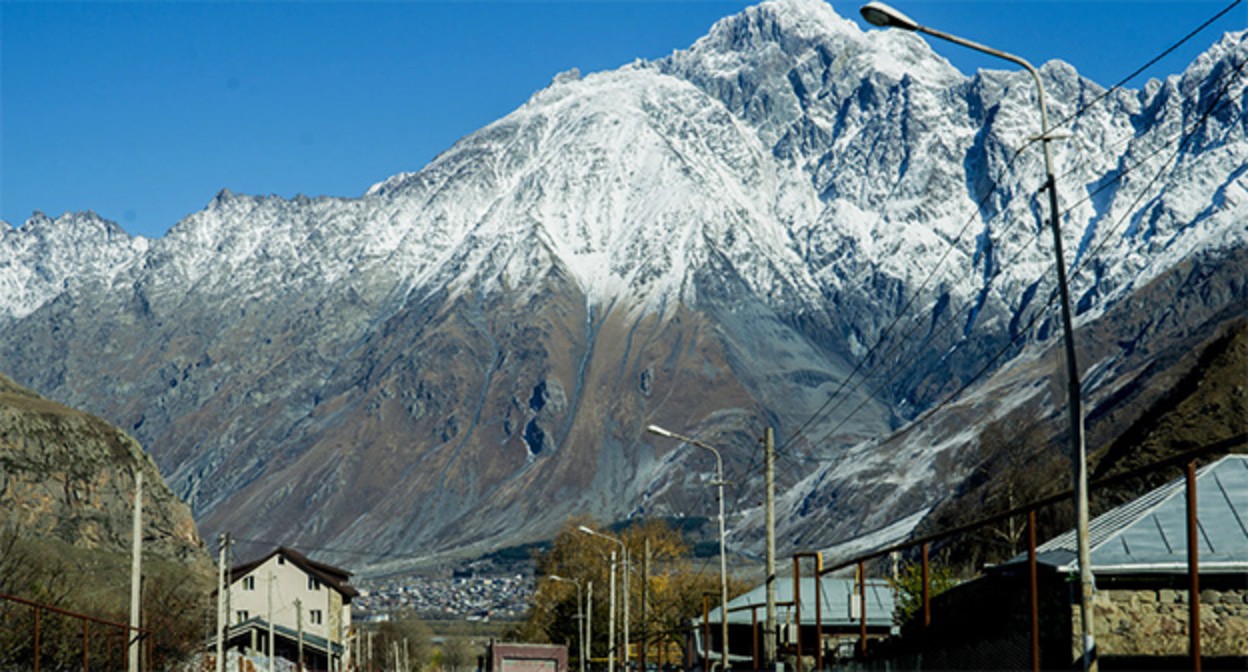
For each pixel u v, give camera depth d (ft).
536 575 469.16
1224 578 109.19
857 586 213.46
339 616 451.53
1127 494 274.77
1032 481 330.34
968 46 83.10
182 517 522.88
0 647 211.00
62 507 456.86
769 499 160.66
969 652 108.37
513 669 339.16
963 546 289.53
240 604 439.22
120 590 387.14
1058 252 80.48
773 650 159.22
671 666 320.50
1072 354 79.10
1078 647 109.29
